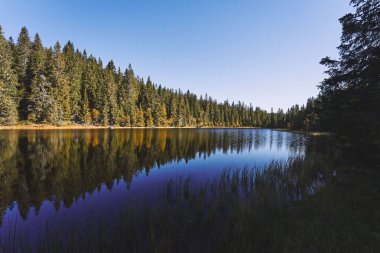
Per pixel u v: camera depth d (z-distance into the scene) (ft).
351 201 27.78
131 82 285.43
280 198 30.35
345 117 36.24
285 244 19.44
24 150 70.59
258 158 75.61
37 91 166.71
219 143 122.72
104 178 45.19
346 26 34.91
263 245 20.10
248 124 469.16
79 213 27.63
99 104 226.38
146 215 24.95
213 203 29.09
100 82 241.35
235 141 137.08
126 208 27.12
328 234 20.92
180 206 27.66
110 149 81.66
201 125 389.80
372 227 21.38
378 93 27.63
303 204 29.37
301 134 216.54
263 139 155.12
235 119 452.76
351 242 19.26
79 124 204.85
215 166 60.29
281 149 101.35
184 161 67.36
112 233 21.70
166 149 90.63
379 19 28.96
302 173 42.52
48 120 172.14
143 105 295.48
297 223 23.67
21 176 44.65
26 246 19.51
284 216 25.76
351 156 36.68
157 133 177.17
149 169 54.80
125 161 62.95
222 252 19.27
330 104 42.22
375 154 32.19
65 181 42.45
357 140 34.83
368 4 30.68
